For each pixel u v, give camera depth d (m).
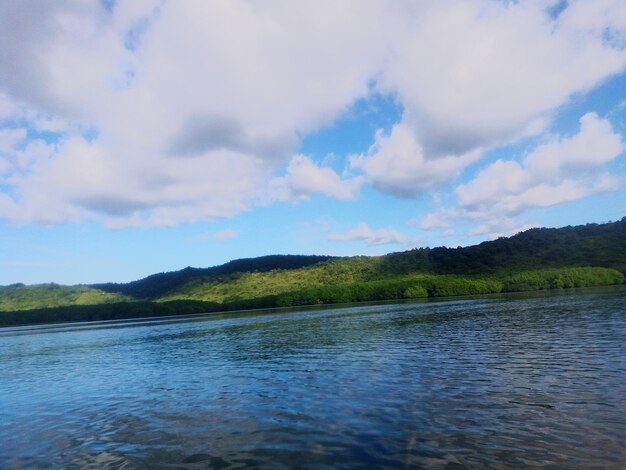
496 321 60.03
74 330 124.56
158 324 128.25
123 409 25.66
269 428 19.41
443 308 95.62
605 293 101.44
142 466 16.17
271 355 43.53
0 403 30.64
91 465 16.70
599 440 15.16
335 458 15.46
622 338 36.88
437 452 15.23
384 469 14.23
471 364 30.69
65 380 38.81
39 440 20.55
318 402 23.14
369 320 77.69
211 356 47.16
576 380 23.92
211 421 21.38
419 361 33.19
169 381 33.94
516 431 16.62
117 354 57.00
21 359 58.88
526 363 29.69
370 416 19.88
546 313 65.56
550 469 13.27
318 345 48.38
